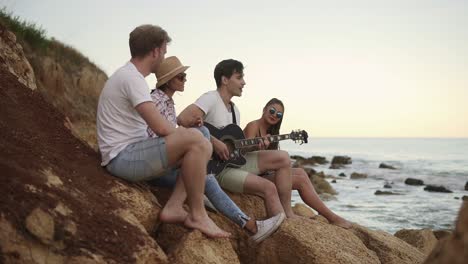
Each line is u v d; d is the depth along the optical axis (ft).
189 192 13.35
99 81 54.80
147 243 11.64
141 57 13.85
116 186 13.19
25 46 44.70
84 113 50.06
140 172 13.35
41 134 13.43
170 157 13.14
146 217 13.39
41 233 10.11
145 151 13.21
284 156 17.02
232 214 14.90
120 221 11.66
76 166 12.99
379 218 56.75
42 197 10.53
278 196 16.39
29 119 13.76
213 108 16.96
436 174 124.98
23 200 10.19
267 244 15.08
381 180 106.73
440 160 209.97
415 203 69.15
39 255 10.02
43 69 46.47
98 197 12.07
